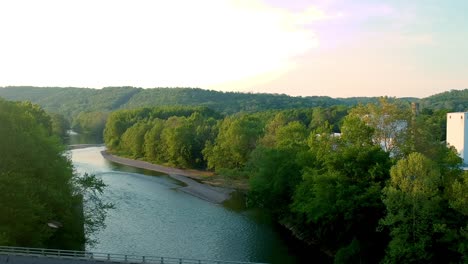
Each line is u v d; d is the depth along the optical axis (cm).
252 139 11462
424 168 4138
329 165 5250
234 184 10381
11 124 4856
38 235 4312
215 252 5859
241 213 7988
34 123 5684
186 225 7156
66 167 5666
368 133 5538
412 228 4166
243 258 5638
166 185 10856
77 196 5525
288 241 6341
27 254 3838
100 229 6738
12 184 4306
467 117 8706
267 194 6856
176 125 15262
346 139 5584
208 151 12812
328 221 5291
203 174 12850
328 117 17962
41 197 4641
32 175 4756
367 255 4909
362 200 4853
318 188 5138
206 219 7538
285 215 7156
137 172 13125
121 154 17162
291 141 7600
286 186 6575
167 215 7794
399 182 4269
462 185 4022
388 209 4212
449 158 5134
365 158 5112
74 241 5022
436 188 4234
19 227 4153
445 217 4209
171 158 14500
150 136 15488
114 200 8888
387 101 5947
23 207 4234
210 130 14538
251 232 6781
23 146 4747
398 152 5559
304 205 5469
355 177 5153
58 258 3875
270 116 18562
